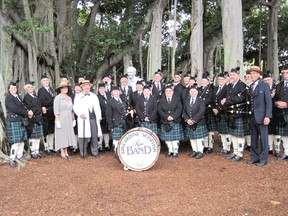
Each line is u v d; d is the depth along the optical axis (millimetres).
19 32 10078
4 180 6062
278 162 6922
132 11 14273
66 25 14234
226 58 9844
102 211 4531
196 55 10812
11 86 7258
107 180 5840
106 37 13719
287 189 5180
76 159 7691
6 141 7789
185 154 8023
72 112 7914
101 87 8672
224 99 7477
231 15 9781
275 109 7449
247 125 7117
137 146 6410
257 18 18766
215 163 6949
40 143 9000
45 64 11672
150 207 4609
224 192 5098
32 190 5457
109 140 9102
